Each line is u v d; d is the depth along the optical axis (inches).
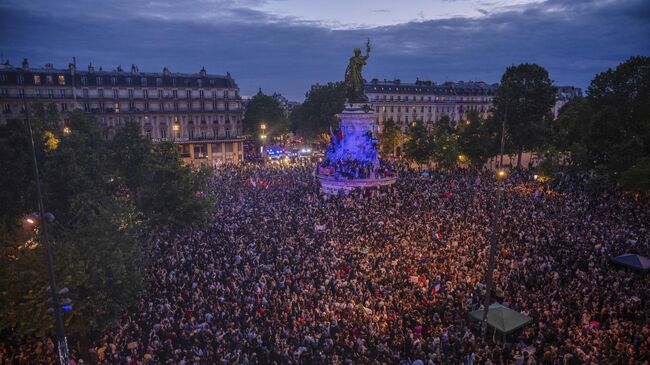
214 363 853.2
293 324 990.4
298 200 2180.1
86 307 989.8
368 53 2704.2
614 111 2513.5
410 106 5492.1
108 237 1074.7
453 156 3029.0
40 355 936.3
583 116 2847.0
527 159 4394.7
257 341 912.9
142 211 1536.7
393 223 1707.7
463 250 1391.5
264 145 4357.8
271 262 1375.5
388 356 836.6
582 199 2062.0
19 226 1088.2
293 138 6417.3
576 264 1258.0
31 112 2075.5
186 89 4146.2
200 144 4185.5
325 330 944.9
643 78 2465.6
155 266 1393.9
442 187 2423.7
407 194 2199.8
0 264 944.3
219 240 1589.6
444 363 831.1
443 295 1103.0
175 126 4116.6
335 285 1178.6
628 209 1855.3
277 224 1768.0
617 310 989.8
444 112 5708.7
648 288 1115.9
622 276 1189.1
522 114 3346.5
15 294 919.7
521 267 1266.0
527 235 1518.2
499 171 935.0
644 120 2477.9
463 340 890.7
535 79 3307.1
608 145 2479.1
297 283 1197.1
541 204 1957.4
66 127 2039.9
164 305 1096.2
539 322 965.2
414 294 1119.0
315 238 1573.6
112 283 1029.2
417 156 3324.3
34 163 735.7
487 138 3171.8
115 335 1024.9
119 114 3841.0
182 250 1544.0
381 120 5374.0
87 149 1534.2
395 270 1268.5
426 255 1359.5
